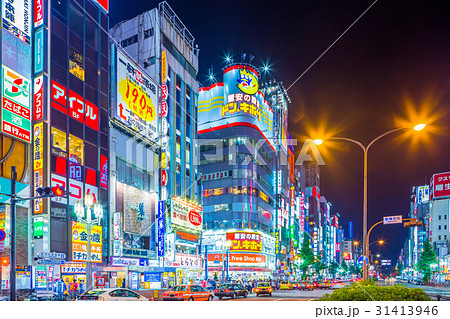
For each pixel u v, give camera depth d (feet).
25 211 118.32
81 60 146.10
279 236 336.49
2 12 116.57
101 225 147.84
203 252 278.87
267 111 348.79
